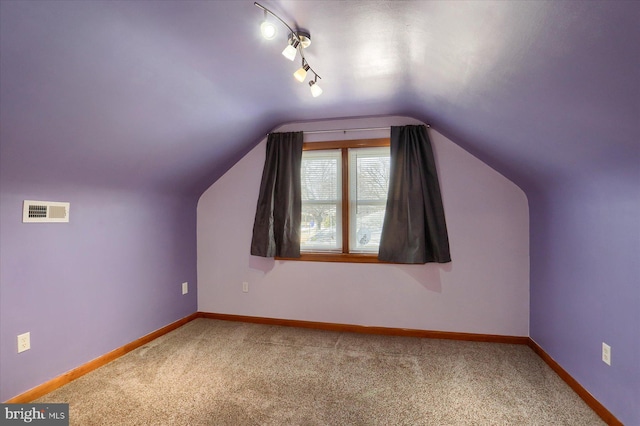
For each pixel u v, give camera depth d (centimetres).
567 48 109
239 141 318
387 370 242
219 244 360
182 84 200
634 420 158
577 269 207
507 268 293
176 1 133
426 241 304
